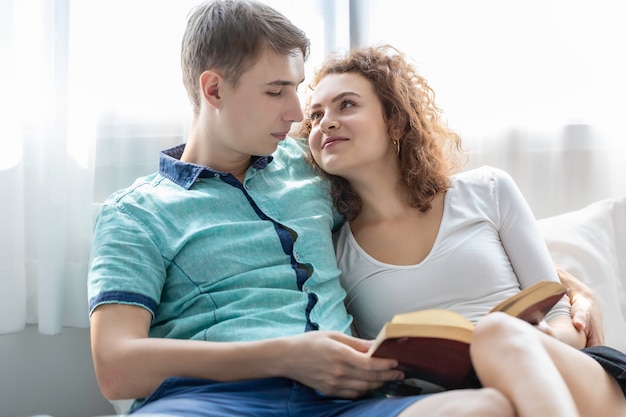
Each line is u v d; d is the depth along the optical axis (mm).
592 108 2047
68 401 1849
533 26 2002
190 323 1396
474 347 1129
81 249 1767
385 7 1944
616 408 1275
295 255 1492
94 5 1750
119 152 1809
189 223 1464
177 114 1837
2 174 1696
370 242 1607
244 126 1502
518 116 2012
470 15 1978
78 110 1746
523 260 1565
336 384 1218
